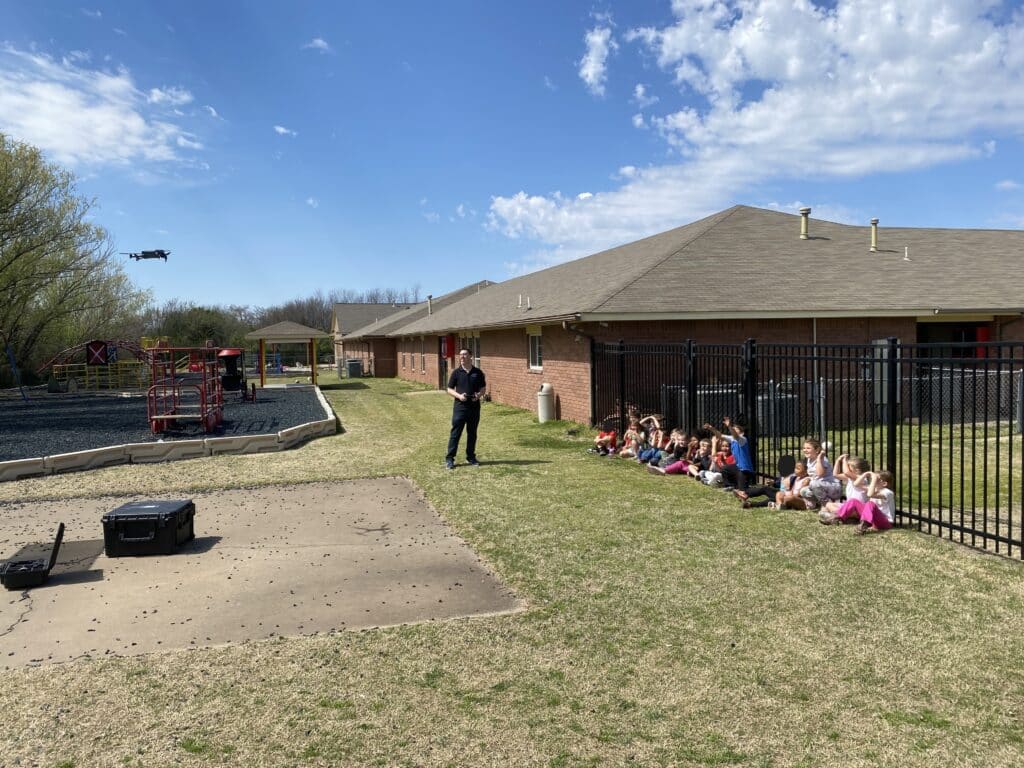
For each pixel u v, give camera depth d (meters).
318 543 6.51
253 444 11.85
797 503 7.33
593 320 12.73
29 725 3.41
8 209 29.83
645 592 5.07
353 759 3.10
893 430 6.64
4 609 4.96
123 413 19.38
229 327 55.25
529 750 3.15
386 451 11.91
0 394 28.08
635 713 3.45
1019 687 3.61
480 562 5.86
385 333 38.50
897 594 4.89
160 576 5.63
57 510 7.95
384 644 4.29
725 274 14.66
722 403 11.74
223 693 3.71
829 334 14.14
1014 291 14.99
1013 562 5.44
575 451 11.43
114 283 38.16
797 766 2.99
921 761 3.00
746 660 3.98
